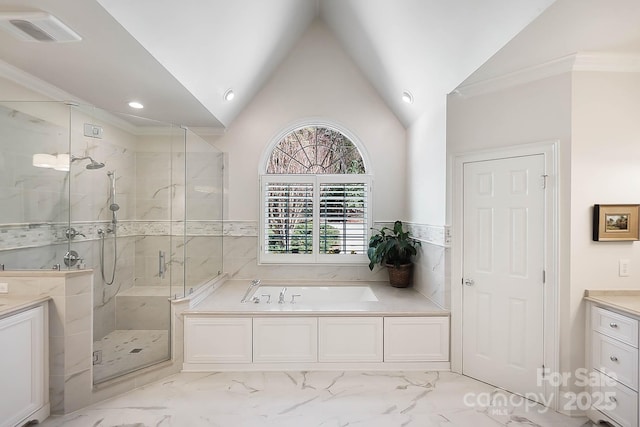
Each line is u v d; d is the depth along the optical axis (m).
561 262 2.24
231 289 3.51
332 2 3.18
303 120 3.83
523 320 2.41
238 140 3.85
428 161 3.14
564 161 2.23
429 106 3.09
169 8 1.88
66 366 2.18
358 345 2.81
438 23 2.22
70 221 2.63
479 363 2.64
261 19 2.66
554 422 2.12
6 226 2.42
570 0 1.57
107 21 1.71
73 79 2.47
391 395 2.42
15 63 2.21
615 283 2.22
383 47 2.93
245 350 2.80
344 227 3.88
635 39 1.93
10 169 2.44
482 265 2.63
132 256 3.09
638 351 1.82
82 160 2.73
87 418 2.13
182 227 3.13
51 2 1.55
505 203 2.50
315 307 2.91
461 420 2.14
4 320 1.85
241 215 3.87
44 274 2.17
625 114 2.21
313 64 3.82
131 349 2.85
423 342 2.81
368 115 3.85
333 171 3.94
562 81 2.23
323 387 2.54
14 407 1.92
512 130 2.46
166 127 3.16
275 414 2.19
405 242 3.40
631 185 2.21
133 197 3.12
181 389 2.50
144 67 2.27
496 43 2.02
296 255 3.87
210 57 2.54
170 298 2.88
